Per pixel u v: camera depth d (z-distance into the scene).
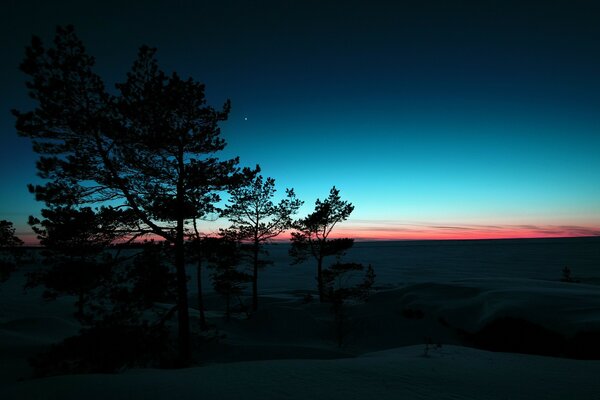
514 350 15.96
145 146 10.66
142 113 10.08
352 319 23.17
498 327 17.05
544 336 15.20
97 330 9.14
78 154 9.64
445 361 6.87
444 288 25.06
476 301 20.70
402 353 10.23
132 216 10.38
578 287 21.58
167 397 4.45
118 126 9.59
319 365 6.21
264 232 26.30
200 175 10.88
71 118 9.11
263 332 21.50
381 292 27.86
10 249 20.41
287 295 42.19
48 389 4.99
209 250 13.75
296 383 5.00
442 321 20.75
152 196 10.73
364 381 5.11
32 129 8.91
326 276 30.02
